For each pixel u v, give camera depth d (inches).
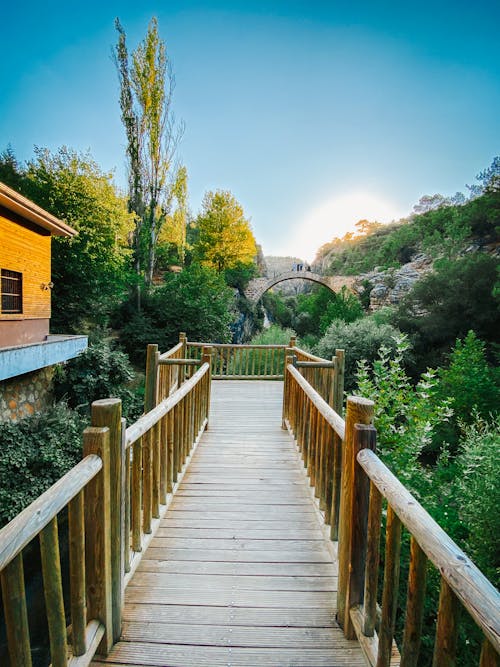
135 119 674.2
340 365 193.9
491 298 576.1
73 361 319.3
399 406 191.3
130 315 588.1
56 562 44.1
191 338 574.6
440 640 34.1
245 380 315.6
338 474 82.6
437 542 34.8
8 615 36.5
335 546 82.3
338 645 61.3
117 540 60.0
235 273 1083.9
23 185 483.5
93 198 478.3
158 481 93.6
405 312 661.3
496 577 138.0
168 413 105.5
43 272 300.7
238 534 93.4
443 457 257.0
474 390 343.3
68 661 49.5
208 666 57.1
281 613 67.9
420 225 1286.9
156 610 67.7
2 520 176.7
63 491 42.9
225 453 149.6
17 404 262.1
